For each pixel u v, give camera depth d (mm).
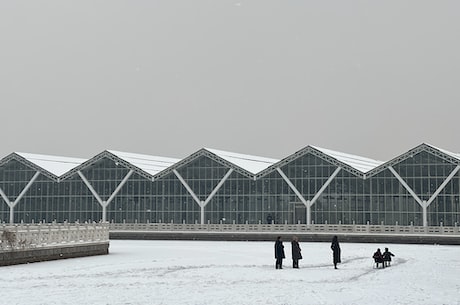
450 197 91812
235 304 32469
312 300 33812
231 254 65625
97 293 35875
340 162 96500
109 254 65688
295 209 98812
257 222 99938
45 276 43938
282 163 99000
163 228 98125
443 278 43844
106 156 105312
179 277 44094
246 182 100938
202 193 102438
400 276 44969
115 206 104938
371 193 95438
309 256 62656
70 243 60125
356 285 39906
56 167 110625
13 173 108500
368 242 88438
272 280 42438
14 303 32312
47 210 106875
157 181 104062
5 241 51344
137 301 33219
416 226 89375
